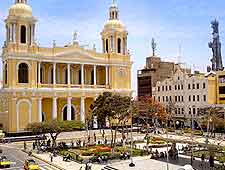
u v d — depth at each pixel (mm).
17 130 95812
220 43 140375
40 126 74000
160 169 52969
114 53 115938
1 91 101625
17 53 97438
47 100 105375
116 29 117062
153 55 146000
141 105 103375
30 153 68250
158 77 138875
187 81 117688
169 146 78000
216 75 110938
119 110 70062
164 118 113625
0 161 57719
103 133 91188
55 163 59531
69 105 104938
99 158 60594
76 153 67812
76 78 112500
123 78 117312
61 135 93750
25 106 97750
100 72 119312
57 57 104188
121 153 66250
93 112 77000
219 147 52781
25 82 99312
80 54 108625
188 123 114062
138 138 90812
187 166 45500
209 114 89562
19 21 99188
